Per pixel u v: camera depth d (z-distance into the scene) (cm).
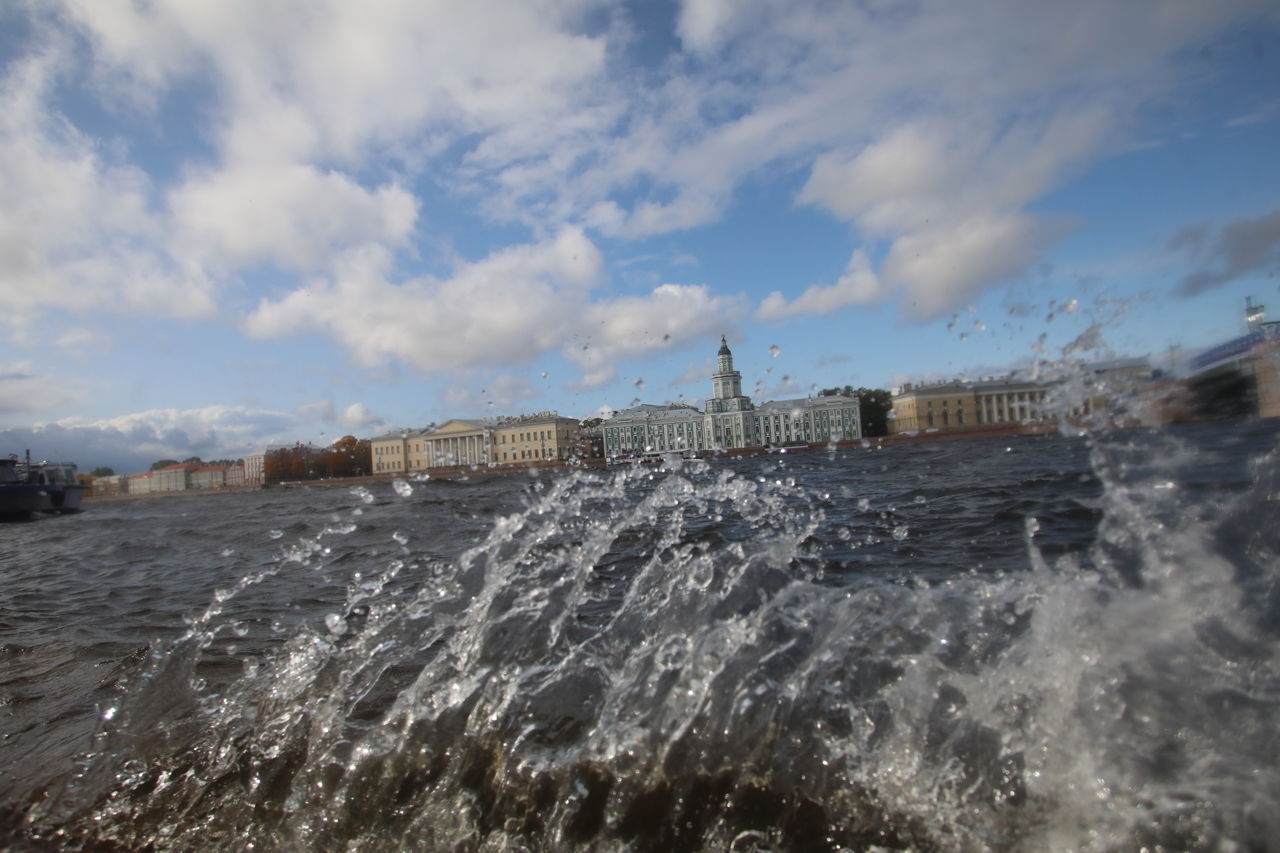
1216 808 184
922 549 543
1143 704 220
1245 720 207
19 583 928
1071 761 209
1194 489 471
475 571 587
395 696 342
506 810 248
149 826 274
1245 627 248
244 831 265
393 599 554
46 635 564
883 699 253
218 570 873
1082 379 486
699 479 1190
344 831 256
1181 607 269
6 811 292
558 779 253
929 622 299
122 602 693
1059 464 1323
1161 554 322
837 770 230
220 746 320
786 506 897
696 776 240
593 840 230
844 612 324
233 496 5928
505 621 406
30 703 404
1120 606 274
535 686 317
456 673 341
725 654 301
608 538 592
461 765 274
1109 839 186
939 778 218
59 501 4841
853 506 860
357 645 429
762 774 235
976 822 202
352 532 1194
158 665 441
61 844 270
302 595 622
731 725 257
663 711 275
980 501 813
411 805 261
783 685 271
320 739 309
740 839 217
